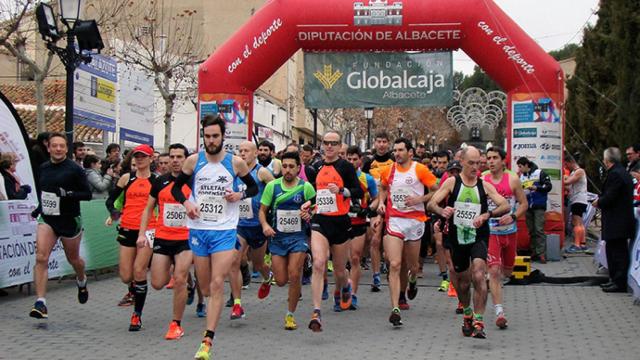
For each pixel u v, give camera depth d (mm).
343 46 14539
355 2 14156
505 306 9914
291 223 8344
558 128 14359
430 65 14695
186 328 8406
